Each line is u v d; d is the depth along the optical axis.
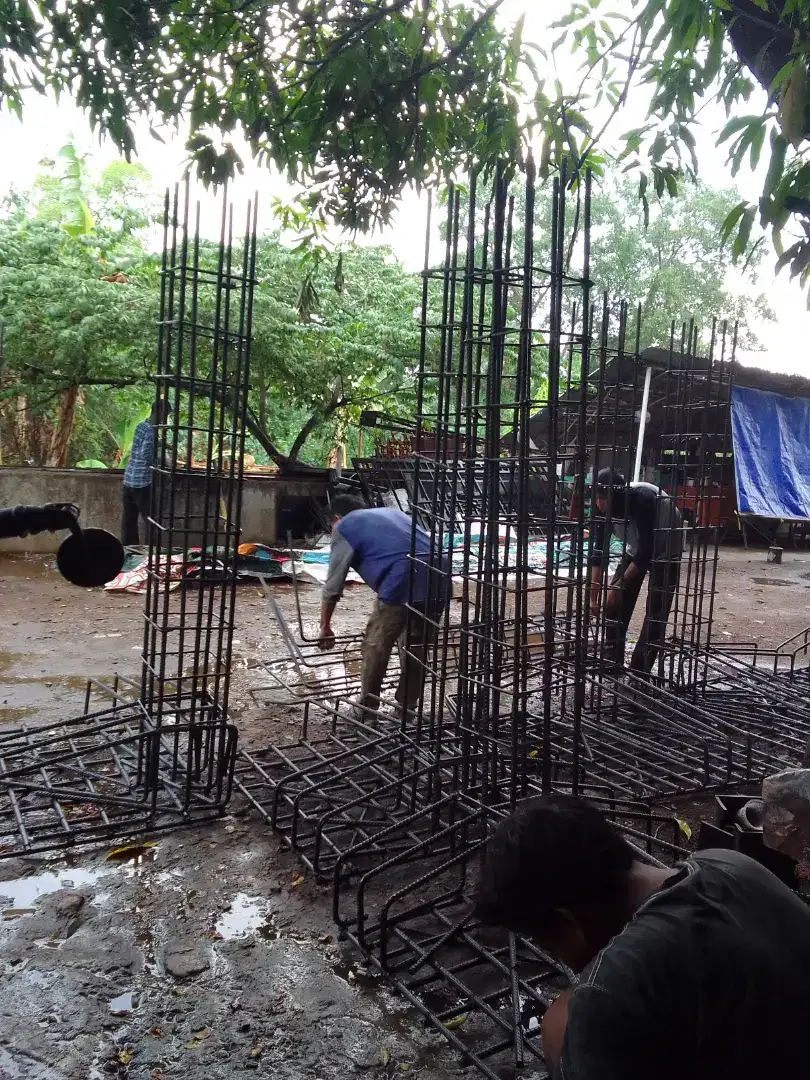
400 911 3.28
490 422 3.37
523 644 3.38
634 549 6.26
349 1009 2.74
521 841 1.54
